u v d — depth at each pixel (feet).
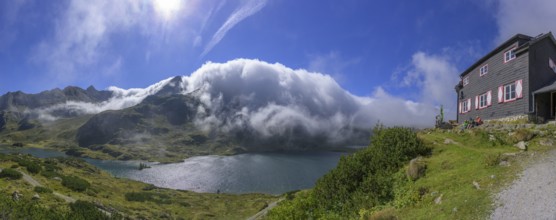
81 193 290.15
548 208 35.78
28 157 415.64
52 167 373.61
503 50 111.24
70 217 179.42
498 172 49.37
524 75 99.14
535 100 96.37
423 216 44.70
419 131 108.27
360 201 57.47
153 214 299.17
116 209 263.70
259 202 424.87
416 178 58.65
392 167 66.39
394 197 56.29
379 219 48.57
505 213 37.58
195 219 326.65
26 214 161.07
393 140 75.82
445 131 96.22
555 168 45.98
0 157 313.32
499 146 70.85
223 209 390.63
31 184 248.73
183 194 479.00
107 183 420.77
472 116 134.92
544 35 99.50
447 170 57.82
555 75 106.42
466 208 41.50
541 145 61.57
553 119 94.48
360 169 68.23
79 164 520.42
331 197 65.00
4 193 198.29
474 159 58.80
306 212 60.95
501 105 111.14
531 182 42.91
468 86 140.46
